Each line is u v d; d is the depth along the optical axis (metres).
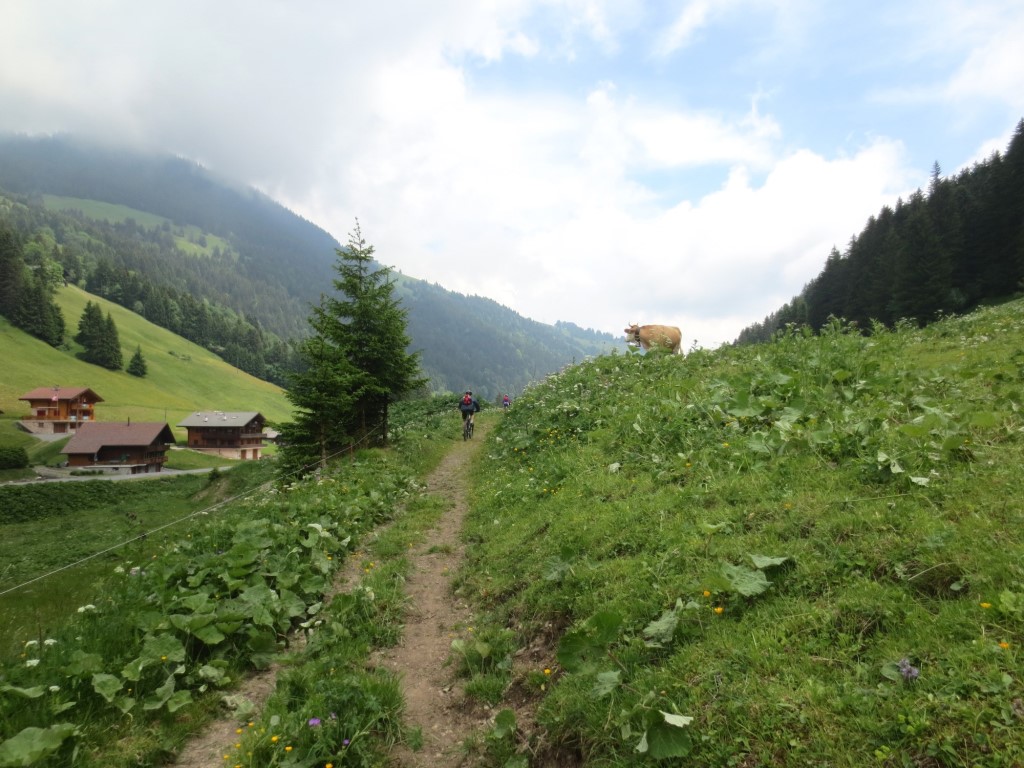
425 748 4.93
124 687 5.57
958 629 3.46
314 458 19.53
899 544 4.46
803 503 5.65
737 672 3.85
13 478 76.75
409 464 18.75
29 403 111.12
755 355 14.88
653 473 8.60
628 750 3.79
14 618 8.55
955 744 2.83
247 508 14.43
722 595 4.76
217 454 114.12
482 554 9.12
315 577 8.23
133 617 6.72
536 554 7.74
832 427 7.28
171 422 126.06
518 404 22.55
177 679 5.93
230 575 7.79
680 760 3.49
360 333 21.17
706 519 6.12
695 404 10.54
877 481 5.68
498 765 4.50
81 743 4.77
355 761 4.57
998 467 5.25
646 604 5.08
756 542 5.29
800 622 4.07
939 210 73.50
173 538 13.20
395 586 8.40
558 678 5.06
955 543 4.17
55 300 170.25
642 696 4.00
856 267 82.12
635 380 16.28
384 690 5.37
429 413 34.97
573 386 18.69
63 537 37.03
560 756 4.25
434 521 12.19
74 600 9.08
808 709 3.33
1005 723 2.79
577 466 10.75
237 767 4.54
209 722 5.46
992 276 64.62
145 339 178.00
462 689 5.71
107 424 91.62
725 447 8.09
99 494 62.72
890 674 3.32
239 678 6.19
